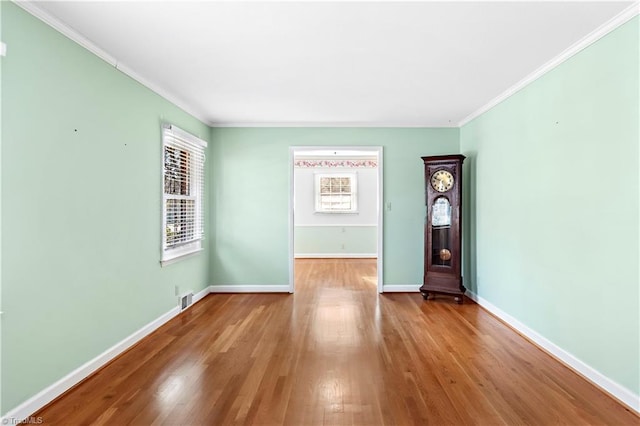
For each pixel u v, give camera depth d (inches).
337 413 80.4
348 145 194.1
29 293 79.6
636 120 81.7
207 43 99.0
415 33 93.4
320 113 173.0
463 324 141.5
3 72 73.4
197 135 174.9
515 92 134.5
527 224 127.0
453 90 139.2
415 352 114.0
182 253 158.4
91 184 99.3
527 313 127.3
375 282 222.7
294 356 111.0
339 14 84.1
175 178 154.6
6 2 73.8
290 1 78.6
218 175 193.5
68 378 90.4
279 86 134.4
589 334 96.5
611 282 89.1
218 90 138.9
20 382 77.3
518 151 132.8
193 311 159.6
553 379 96.4
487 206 160.2
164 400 85.7
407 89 137.9
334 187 334.6
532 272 124.0
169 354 112.5
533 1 78.8
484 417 79.0
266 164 193.9
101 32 92.5
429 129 195.0
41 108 82.5
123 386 92.3
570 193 104.2
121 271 113.6
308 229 333.4
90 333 99.1
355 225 333.4
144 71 119.3
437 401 85.4
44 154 83.4
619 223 86.7
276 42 98.4
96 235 101.4
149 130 130.3
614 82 87.8
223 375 98.3
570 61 103.7
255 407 82.7
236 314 155.2
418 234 195.5
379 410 81.6
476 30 91.9
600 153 92.6
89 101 98.3
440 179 178.4
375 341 123.4
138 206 123.4
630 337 83.7
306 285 213.8
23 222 78.1
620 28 85.7
